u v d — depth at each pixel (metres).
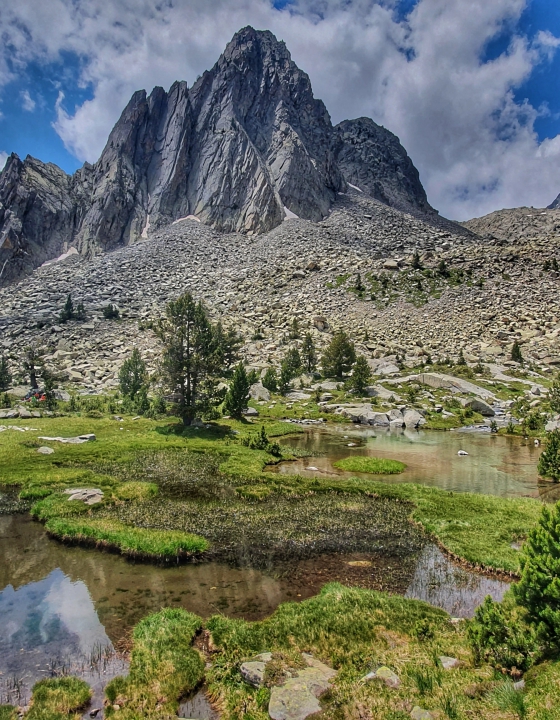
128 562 17.86
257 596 15.35
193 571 17.17
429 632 12.50
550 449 31.94
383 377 75.12
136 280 139.50
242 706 9.97
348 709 9.09
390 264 121.88
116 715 9.81
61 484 27.36
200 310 46.97
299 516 23.25
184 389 47.03
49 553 18.61
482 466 35.44
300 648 12.12
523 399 62.56
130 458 34.56
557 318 91.06
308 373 78.25
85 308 116.19
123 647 12.46
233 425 48.31
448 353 83.69
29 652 12.20
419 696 9.22
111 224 190.62
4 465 31.19
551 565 10.16
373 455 38.81
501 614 10.99
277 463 35.41
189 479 29.81
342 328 97.06
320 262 134.62
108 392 69.06
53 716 9.70
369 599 14.53
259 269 139.12
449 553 18.97
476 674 9.75
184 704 10.43
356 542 20.09
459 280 111.19
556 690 7.99
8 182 191.12
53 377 72.69
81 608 14.45
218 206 193.75
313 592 15.69
